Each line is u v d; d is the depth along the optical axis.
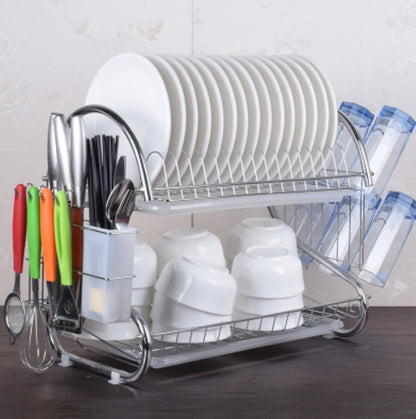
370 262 2.23
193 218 2.57
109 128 1.95
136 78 1.88
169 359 1.81
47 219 1.72
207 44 2.52
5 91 2.47
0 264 2.55
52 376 1.86
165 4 2.49
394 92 2.56
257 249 2.03
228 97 1.95
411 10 2.53
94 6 2.47
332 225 2.29
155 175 1.85
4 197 2.52
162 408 1.67
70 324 1.79
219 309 1.85
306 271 2.60
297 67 2.12
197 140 1.94
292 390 1.79
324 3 2.53
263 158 2.04
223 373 1.90
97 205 1.72
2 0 2.45
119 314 1.70
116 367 1.92
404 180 2.58
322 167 2.25
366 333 2.26
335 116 2.12
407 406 1.70
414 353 2.07
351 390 1.79
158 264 1.97
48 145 1.77
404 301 2.62
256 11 2.52
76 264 1.76
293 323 2.02
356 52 2.54
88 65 2.49
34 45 2.47
